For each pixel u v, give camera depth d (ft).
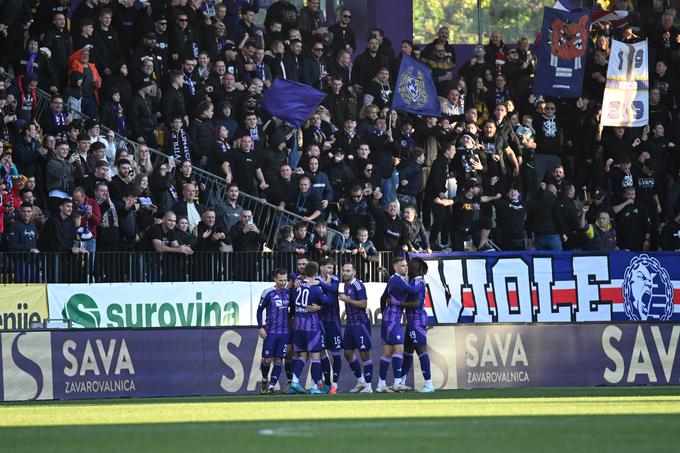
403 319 230.07
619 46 313.94
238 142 269.03
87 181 241.55
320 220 270.46
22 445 104.83
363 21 362.53
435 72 323.98
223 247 248.93
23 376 207.51
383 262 263.90
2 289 225.35
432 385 220.43
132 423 132.05
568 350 236.84
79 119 262.47
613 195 308.81
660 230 312.29
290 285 214.48
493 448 95.30
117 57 277.23
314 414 143.74
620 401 173.27
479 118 320.09
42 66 263.29
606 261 279.49
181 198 255.09
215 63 280.10
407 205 287.07
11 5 264.72
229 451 94.58
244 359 220.43
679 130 323.16
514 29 374.22
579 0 368.68
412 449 94.58
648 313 281.95
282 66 298.15
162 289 239.91
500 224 290.56
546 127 314.14
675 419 131.44
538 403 168.55
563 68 306.96
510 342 233.76
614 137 315.17
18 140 240.73
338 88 298.15
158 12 284.20
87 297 233.14
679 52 336.90
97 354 212.43
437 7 368.89
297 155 282.77
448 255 269.64
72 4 328.70
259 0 343.87
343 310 257.14
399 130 297.53
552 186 292.40
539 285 274.98
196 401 189.37
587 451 92.68
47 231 232.32
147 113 269.44
